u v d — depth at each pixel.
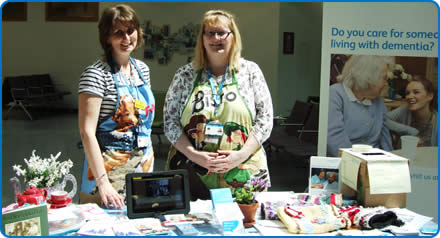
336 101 3.32
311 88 9.02
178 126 2.59
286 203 2.24
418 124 3.31
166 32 10.28
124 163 2.30
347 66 3.28
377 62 3.26
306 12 8.77
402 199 2.29
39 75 10.86
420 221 2.12
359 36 3.25
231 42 2.52
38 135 8.23
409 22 3.21
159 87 10.55
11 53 11.43
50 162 2.34
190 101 2.54
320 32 8.80
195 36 10.10
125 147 2.30
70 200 2.26
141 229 1.92
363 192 2.28
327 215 2.08
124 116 2.27
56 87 11.39
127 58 2.35
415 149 3.34
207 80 2.57
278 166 6.52
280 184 5.64
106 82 2.23
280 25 8.88
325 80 3.31
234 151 2.48
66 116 10.80
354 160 2.29
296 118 6.07
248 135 2.54
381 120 3.32
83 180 2.40
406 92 3.29
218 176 2.55
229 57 2.54
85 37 11.01
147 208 2.05
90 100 2.19
